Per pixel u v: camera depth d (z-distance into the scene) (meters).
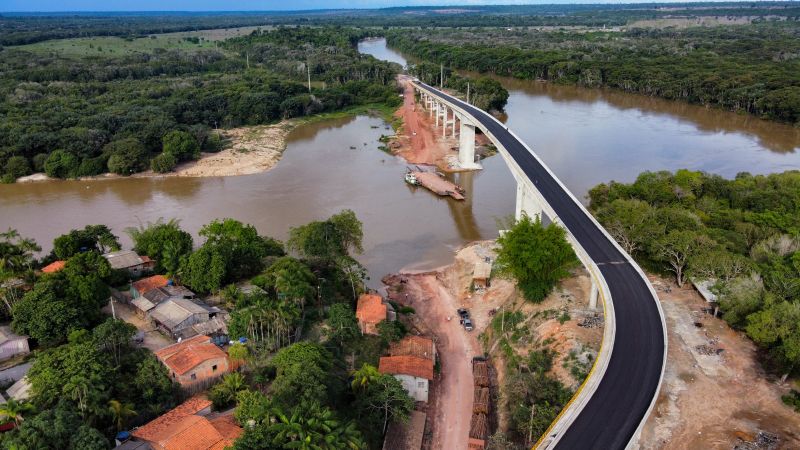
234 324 82.06
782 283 85.88
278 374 71.56
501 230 129.00
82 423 60.47
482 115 186.50
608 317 75.38
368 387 74.12
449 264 123.44
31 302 81.31
